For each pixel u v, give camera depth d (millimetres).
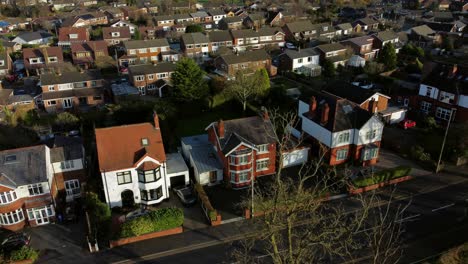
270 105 78562
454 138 59469
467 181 52781
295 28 140000
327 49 108062
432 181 52906
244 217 46344
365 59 112000
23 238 42094
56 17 178000
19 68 112438
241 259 37438
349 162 57562
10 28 164500
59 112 80125
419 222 44719
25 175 44812
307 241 30141
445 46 122250
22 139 62406
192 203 48656
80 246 42281
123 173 47312
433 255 39500
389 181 52188
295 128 65312
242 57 100312
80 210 48594
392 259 38656
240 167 51156
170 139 65000
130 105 71812
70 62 113000
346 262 38531
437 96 71125
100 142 47938
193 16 169500
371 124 55344
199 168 52281
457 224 44281
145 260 40000
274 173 55656
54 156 48844
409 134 66375
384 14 188875
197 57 116438
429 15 171625
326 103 58312
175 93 76875
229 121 54688
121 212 48188
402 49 115750
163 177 49250
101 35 149875
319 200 38312
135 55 112938
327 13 186375
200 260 39844
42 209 45562
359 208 47188
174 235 43781
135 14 179750
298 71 104750
